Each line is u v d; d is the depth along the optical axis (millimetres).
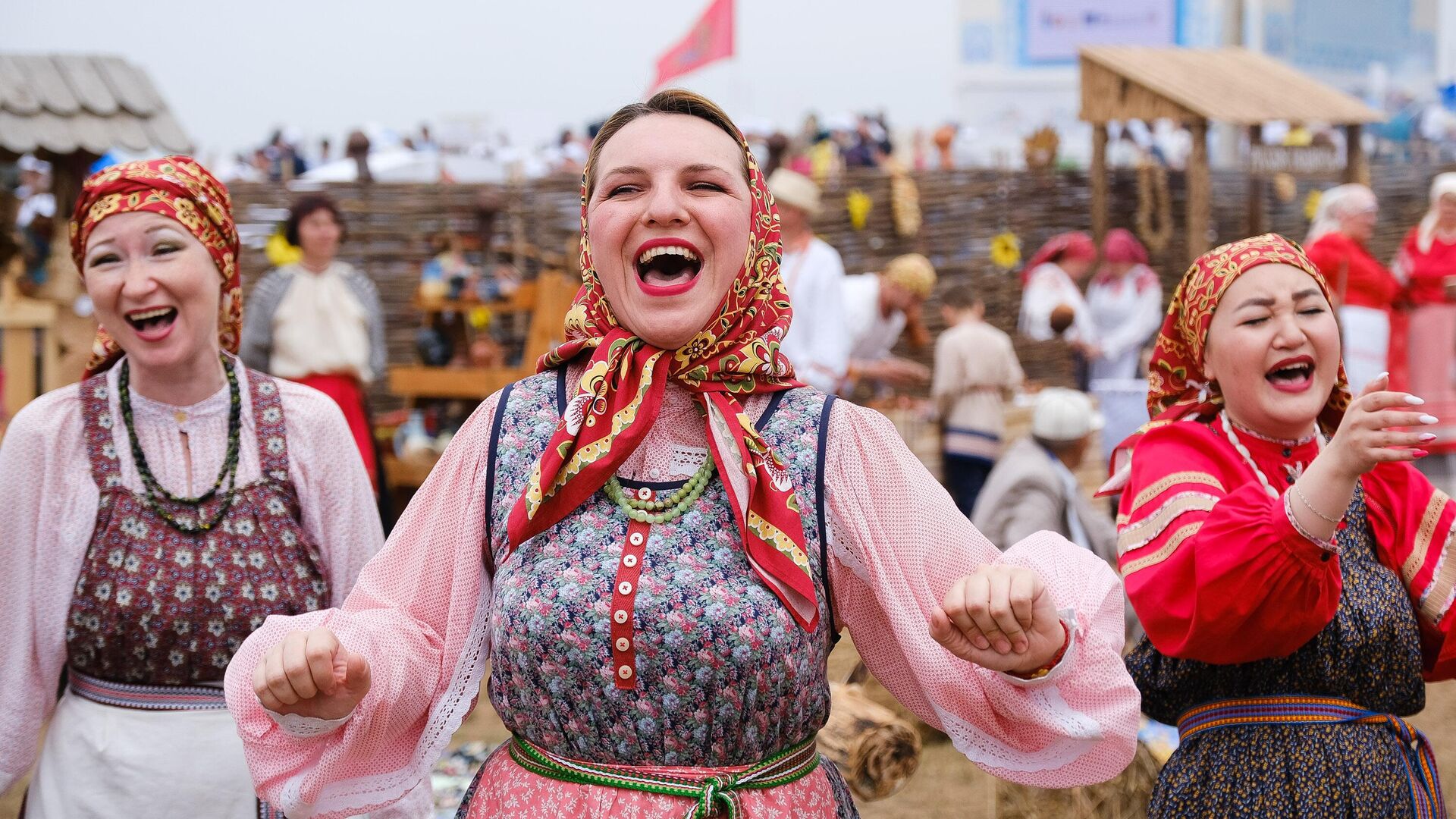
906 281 7469
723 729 2039
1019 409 7195
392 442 8453
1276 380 2596
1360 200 8781
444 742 2174
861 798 3883
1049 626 1971
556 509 2084
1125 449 2855
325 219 6734
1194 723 2621
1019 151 15625
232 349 2986
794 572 2037
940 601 2172
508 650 2082
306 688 1969
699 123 2160
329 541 2852
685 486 2104
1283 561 2293
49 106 7547
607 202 2127
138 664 2678
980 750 2178
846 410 2193
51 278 7602
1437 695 5781
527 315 10086
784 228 6324
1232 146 18047
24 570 2693
